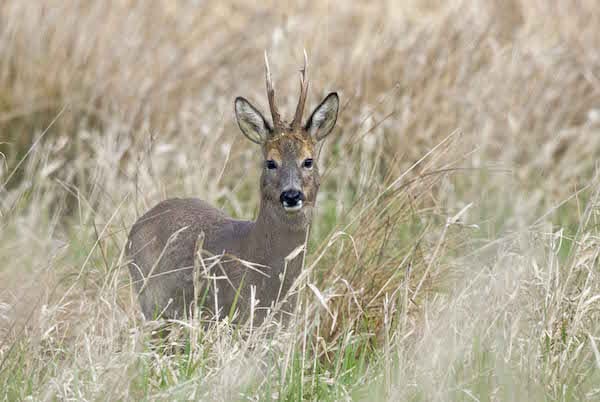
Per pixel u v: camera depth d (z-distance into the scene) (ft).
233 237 34.37
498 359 30.25
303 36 63.82
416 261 37.73
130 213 41.78
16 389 29.68
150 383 30.35
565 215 46.88
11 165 49.85
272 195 33.09
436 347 31.37
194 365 30.68
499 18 65.10
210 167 47.09
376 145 50.72
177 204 37.35
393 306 33.65
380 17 66.59
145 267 36.73
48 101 54.65
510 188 46.11
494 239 38.88
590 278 33.96
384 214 38.65
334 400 30.27
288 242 33.19
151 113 54.44
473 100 53.42
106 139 49.60
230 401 28.99
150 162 43.62
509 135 53.06
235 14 67.10
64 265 38.75
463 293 33.53
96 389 28.89
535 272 33.63
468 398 29.89
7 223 39.60
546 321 32.07
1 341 32.73
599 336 32.63
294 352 30.78
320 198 47.26
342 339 33.91
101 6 60.54
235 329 32.60
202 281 33.42
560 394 30.09
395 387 30.09
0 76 56.08
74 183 49.03
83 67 56.13
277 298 32.68
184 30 62.69
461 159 41.65
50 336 32.45
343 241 37.91
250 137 35.06
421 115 53.01
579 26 65.10
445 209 42.86
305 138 34.01
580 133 56.18
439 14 65.00
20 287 35.63
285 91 56.70
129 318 33.58
